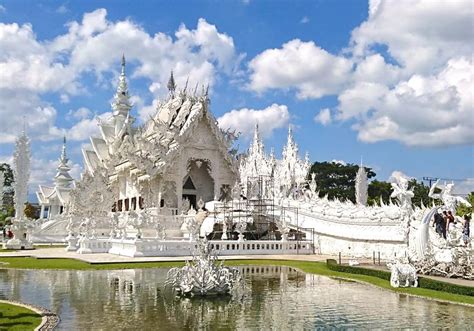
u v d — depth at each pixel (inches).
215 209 2069.4
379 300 731.4
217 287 765.9
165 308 652.7
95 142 3159.5
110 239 1628.9
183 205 2442.2
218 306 671.8
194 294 751.7
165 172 2418.8
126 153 2539.4
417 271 967.0
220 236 1873.8
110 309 642.2
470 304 693.3
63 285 864.9
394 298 749.9
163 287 840.3
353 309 658.8
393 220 1428.4
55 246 2129.7
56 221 2427.4
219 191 2541.8
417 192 2997.0
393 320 591.8
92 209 2438.5
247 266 1261.1
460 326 561.9
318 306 679.1
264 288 853.2
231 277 799.1
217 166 2549.2
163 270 1117.1
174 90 2984.7
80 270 1117.1
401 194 1179.9
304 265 1273.4
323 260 1430.9
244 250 1608.0
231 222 1913.1
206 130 2534.5
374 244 1476.4
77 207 2423.7
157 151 2418.8
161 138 2564.0
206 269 769.6
